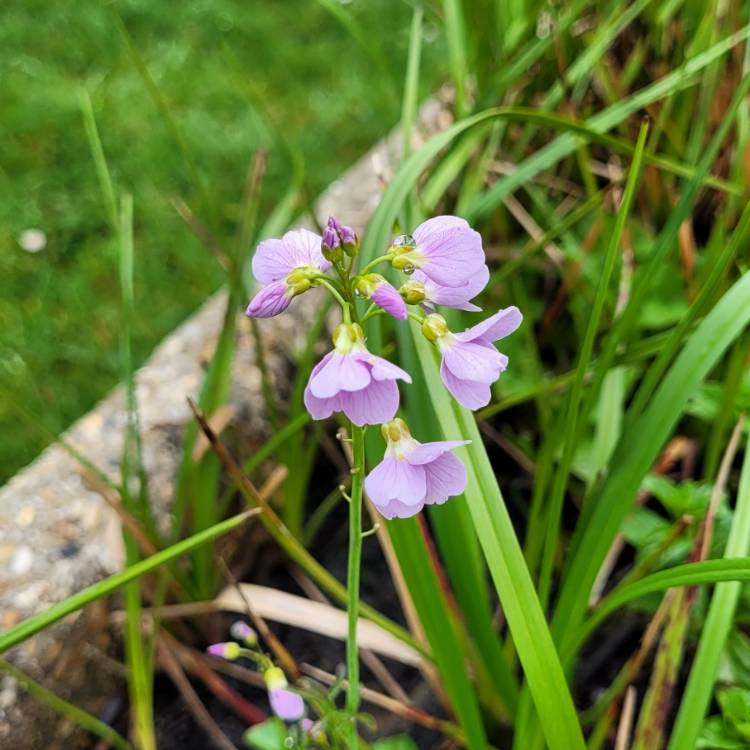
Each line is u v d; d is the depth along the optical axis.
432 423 0.17
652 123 0.26
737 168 0.24
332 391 0.11
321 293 0.27
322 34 0.49
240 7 0.50
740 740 0.16
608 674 0.21
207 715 0.21
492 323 0.11
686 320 0.16
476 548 0.18
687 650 0.20
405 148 0.22
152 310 0.35
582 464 0.23
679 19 0.28
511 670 0.20
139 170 0.40
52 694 0.18
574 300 0.25
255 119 0.43
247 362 0.24
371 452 0.16
